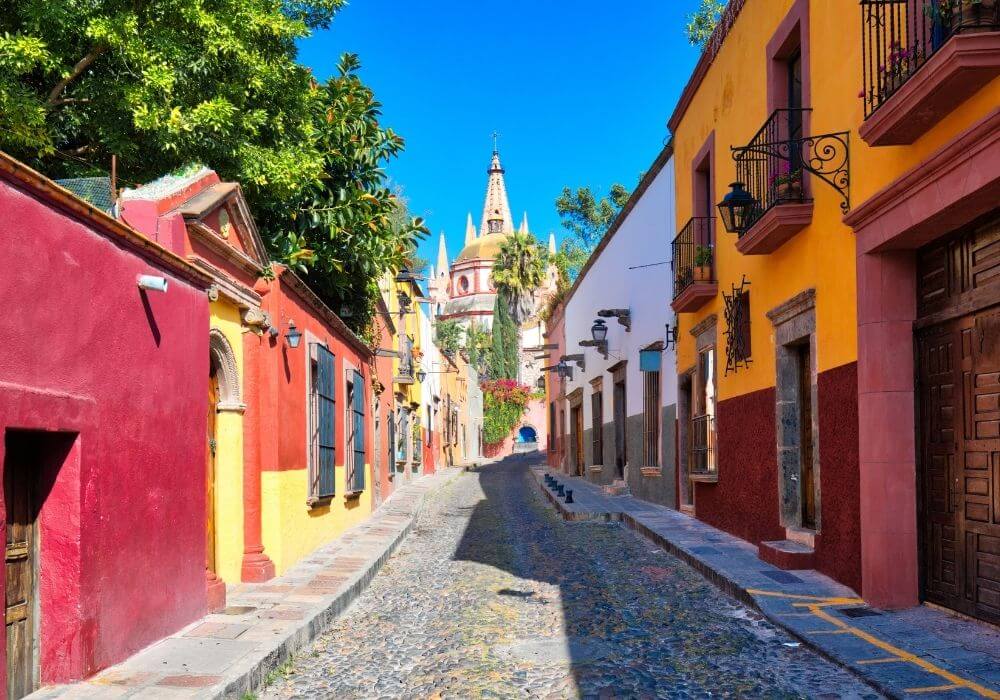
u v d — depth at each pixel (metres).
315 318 12.26
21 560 4.91
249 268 9.05
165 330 6.46
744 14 11.23
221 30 9.07
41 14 8.03
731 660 5.81
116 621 5.54
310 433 11.55
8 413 4.37
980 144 5.34
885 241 6.74
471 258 89.50
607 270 22.97
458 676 5.71
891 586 6.84
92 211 5.23
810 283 8.70
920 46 6.28
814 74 8.59
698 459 13.77
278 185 10.39
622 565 10.21
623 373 20.81
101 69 9.19
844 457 7.79
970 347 6.20
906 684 4.88
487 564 10.77
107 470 5.45
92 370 5.31
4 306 4.43
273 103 10.80
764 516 10.38
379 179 13.10
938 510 6.64
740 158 10.05
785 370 9.78
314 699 5.38
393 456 23.34
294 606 7.61
